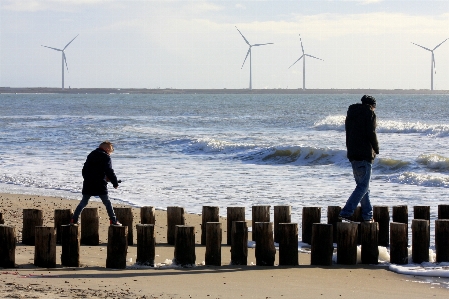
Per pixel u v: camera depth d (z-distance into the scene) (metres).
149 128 78.19
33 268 14.13
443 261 15.33
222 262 15.48
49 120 97.81
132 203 26.42
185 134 67.50
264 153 44.72
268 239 14.95
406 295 12.13
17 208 23.91
